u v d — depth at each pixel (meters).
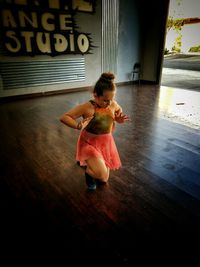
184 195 1.84
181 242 1.40
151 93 5.69
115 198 1.80
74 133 3.16
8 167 2.27
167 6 6.05
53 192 1.88
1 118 3.84
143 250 1.34
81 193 1.87
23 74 5.14
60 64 5.60
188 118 3.77
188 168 2.25
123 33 6.53
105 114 1.62
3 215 1.62
